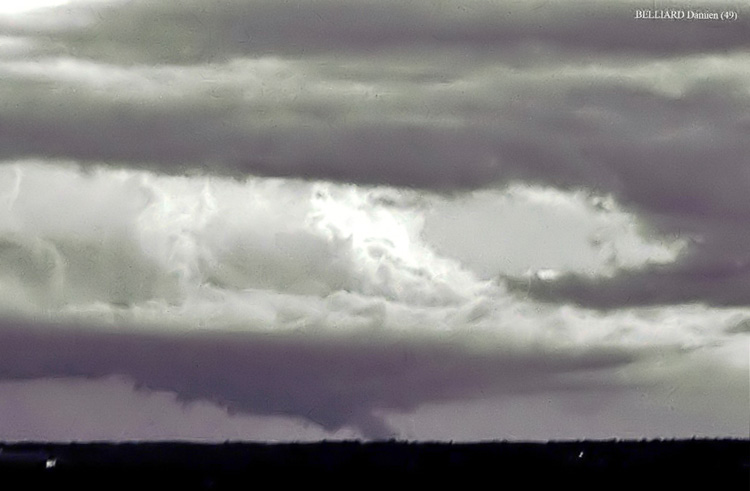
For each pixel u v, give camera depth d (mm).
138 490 157750
